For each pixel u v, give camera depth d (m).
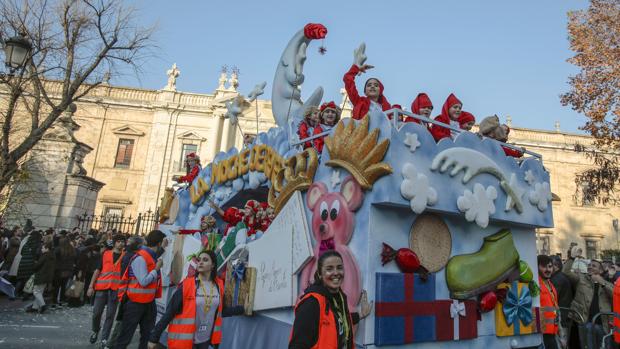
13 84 12.56
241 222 6.12
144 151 34.44
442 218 4.52
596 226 34.72
